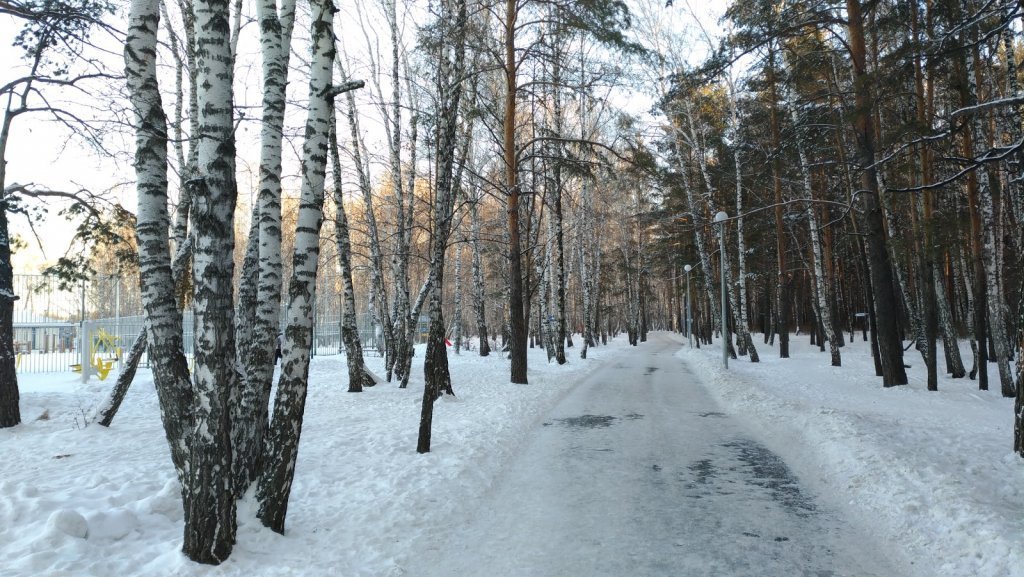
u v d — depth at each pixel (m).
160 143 5.09
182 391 4.64
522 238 24.55
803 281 41.94
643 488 6.86
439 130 9.41
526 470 7.80
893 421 9.89
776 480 7.16
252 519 5.05
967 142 14.16
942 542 4.79
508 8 16.80
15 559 4.10
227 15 4.64
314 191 5.52
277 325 6.02
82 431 9.48
